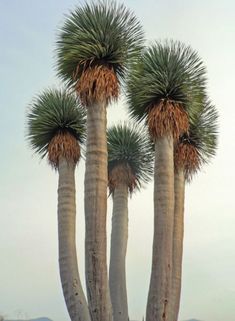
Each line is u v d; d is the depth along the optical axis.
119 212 16.55
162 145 14.06
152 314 12.77
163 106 14.27
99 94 13.67
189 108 14.83
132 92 15.05
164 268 13.02
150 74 14.63
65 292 13.53
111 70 14.18
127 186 16.94
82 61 14.12
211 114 16.62
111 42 14.27
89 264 12.57
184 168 15.86
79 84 13.92
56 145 14.78
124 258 16.17
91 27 14.41
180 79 14.52
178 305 14.36
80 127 15.31
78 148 15.09
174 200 14.99
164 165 13.86
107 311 12.37
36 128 15.33
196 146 16.23
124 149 17.00
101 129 13.54
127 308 15.67
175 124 14.16
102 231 12.77
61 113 15.20
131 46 14.79
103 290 12.45
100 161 13.25
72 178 14.61
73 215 14.22
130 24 14.83
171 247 13.29
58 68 14.70
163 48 15.04
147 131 15.04
